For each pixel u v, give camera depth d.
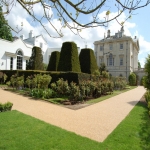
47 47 35.53
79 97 9.33
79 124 4.99
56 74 12.73
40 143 3.34
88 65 16.41
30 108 7.12
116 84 19.77
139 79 36.28
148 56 9.76
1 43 19.78
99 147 3.28
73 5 2.02
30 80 12.97
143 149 3.24
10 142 3.33
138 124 4.88
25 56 23.34
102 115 6.26
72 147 3.22
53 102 8.77
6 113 5.65
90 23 2.08
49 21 2.40
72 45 14.27
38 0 2.20
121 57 35.12
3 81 17.86
